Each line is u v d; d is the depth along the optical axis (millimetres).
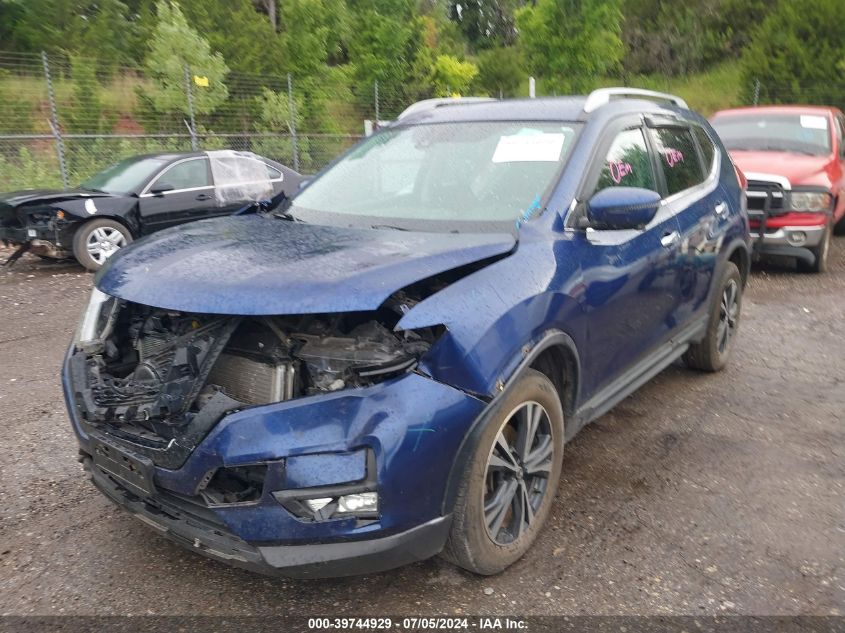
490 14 51062
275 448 2461
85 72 18266
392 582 3039
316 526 2490
